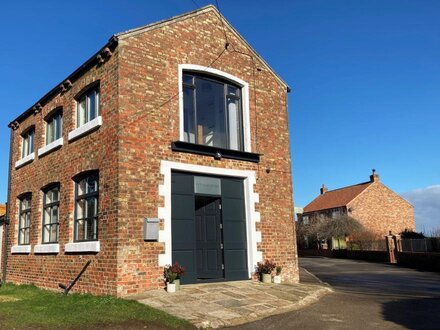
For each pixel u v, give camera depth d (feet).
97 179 40.93
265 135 49.01
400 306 36.01
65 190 45.14
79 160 43.14
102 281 36.81
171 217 40.06
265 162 48.26
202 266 44.68
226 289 38.22
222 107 47.11
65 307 31.48
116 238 35.91
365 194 163.63
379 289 49.16
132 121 38.55
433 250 98.94
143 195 37.88
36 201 52.24
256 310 32.07
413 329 27.76
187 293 35.94
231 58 47.85
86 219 41.70
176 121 41.63
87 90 44.78
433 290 48.39
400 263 100.37
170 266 37.96
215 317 29.55
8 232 59.41
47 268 46.55
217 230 44.21
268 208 47.34
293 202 50.01
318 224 156.66
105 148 39.11
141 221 37.29
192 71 44.57
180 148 41.11
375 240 135.54
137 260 36.40
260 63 50.65
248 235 45.42
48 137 53.36
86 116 44.78
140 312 29.66
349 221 148.36
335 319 30.58
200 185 43.01
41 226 50.96
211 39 46.47
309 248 163.22
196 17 45.57
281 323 29.32
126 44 39.55
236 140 47.67
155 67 41.14
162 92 41.16
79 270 40.19
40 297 37.58
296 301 35.81
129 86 39.04
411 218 167.32
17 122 61.57
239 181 46.29
